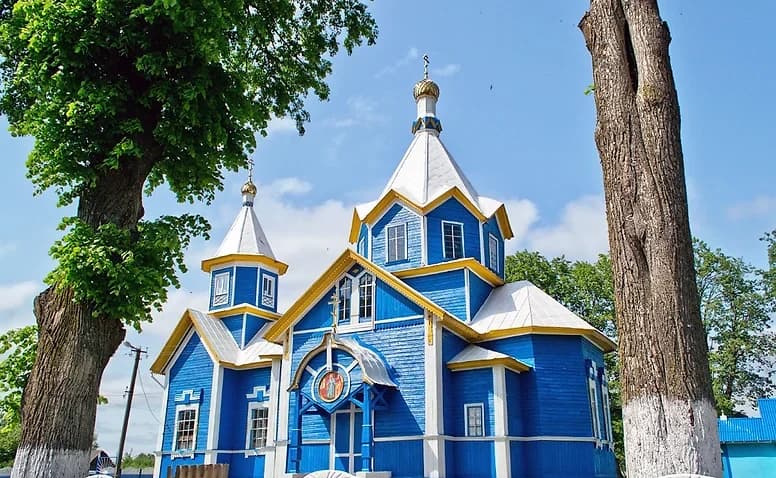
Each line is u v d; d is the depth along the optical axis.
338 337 20.75
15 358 11.84
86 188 10.51
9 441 44.28
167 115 10.88
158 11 9.88
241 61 14.54
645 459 6.21
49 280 9.32
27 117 10.38
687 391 6.19
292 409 21.69
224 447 25.53
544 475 19.53
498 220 26.84
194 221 11.62
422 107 28.34
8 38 10.31
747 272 38.00
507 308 22.50
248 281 30.03
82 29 9.99
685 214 6.89
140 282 9.52
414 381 19.92
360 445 20.23
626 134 7.25
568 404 20.53
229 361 26.61
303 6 15.10
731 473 29.58
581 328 21.19
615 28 7.75
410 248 24.03
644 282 6.71
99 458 44.19
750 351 36.41
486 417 19.56
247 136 12.29
